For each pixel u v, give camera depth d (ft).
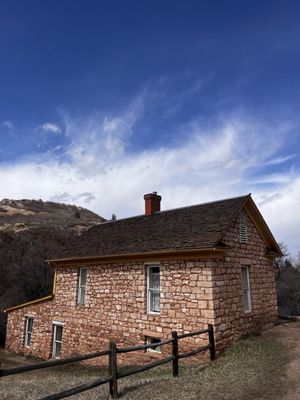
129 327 44.11
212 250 37.01
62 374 41.09
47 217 212.84
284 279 133.69
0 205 242.58
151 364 26.27
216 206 48.67
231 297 40.40
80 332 50.47
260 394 21.97
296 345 35.50
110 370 22.93
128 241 49.57
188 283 39.04
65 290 54.65
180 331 38.70
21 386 30.01
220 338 36.65
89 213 309.22
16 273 98.53
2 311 76.28
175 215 53.01
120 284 46.39
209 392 22.85
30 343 58.80
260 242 50.70
